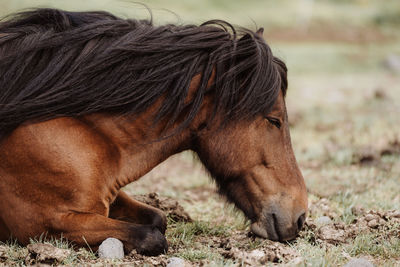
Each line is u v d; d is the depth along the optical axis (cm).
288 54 3031
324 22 4259
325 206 638
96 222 444
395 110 1462
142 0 2283
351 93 1894
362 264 416
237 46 466
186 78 454
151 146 470
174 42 461
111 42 463
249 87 452
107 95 450
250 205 477
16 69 455
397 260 463
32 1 2616
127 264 423
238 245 486
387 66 2830
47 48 462
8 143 445
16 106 441
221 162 471
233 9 4197
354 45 3716
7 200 449
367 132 1177
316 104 1634
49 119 446
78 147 445
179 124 466
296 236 483
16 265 427
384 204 639
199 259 459
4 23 495
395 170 859
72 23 486
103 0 2897
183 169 952
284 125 479
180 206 618
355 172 845
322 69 2731
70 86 448
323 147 1044
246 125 461
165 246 454
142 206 525
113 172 461
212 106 464
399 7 4969
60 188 442
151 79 452
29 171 443
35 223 448
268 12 4247
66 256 427
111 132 457
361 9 4912
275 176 470
